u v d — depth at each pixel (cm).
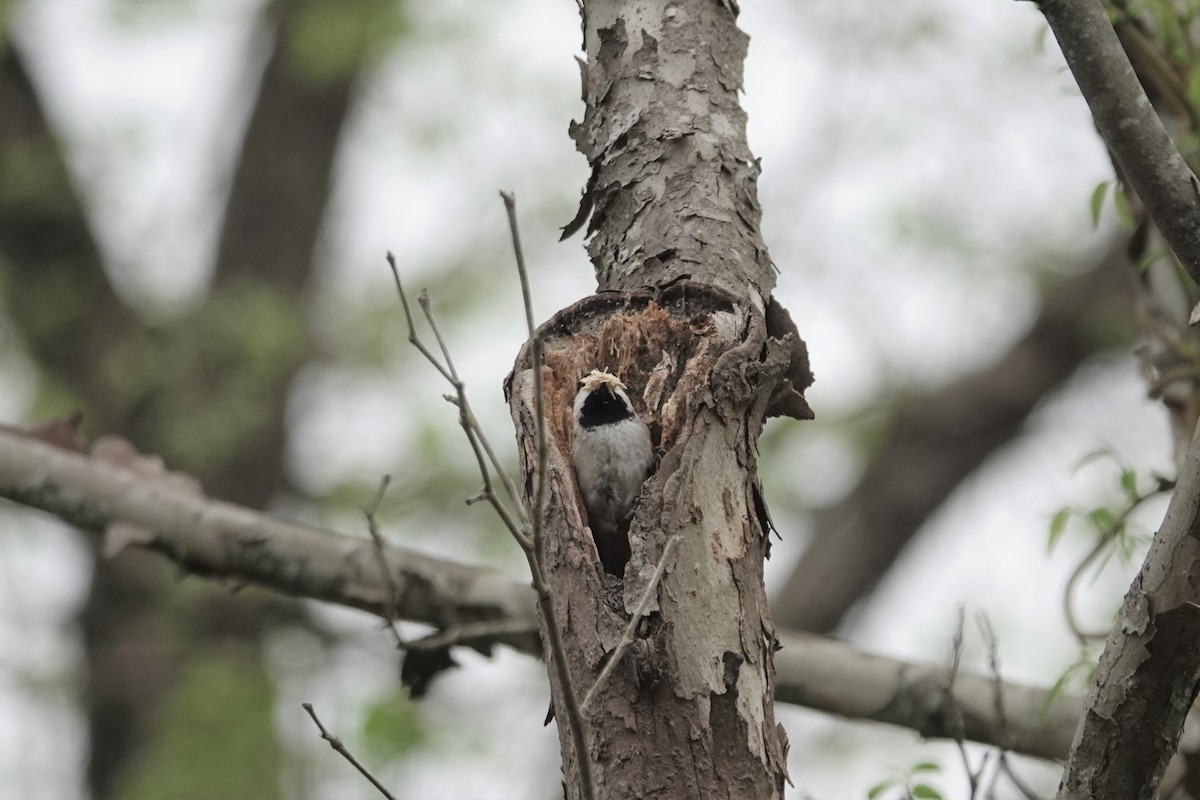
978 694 988
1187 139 919
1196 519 576
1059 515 918
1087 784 612
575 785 596
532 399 677
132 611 1847
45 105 1895
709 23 791
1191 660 585
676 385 716
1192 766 888
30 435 1073
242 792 1580
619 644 585
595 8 803
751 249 737
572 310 734
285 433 1839
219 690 1658
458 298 1761
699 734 588
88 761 1830
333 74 1797
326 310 1862
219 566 1039
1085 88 661
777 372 662
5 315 1884
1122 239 1858
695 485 625
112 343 1872
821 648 1018
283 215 1989
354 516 1752
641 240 741
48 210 1852
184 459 1809
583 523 637
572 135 787
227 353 1781
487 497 542
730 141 759
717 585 612
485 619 1028
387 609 1011
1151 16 960
